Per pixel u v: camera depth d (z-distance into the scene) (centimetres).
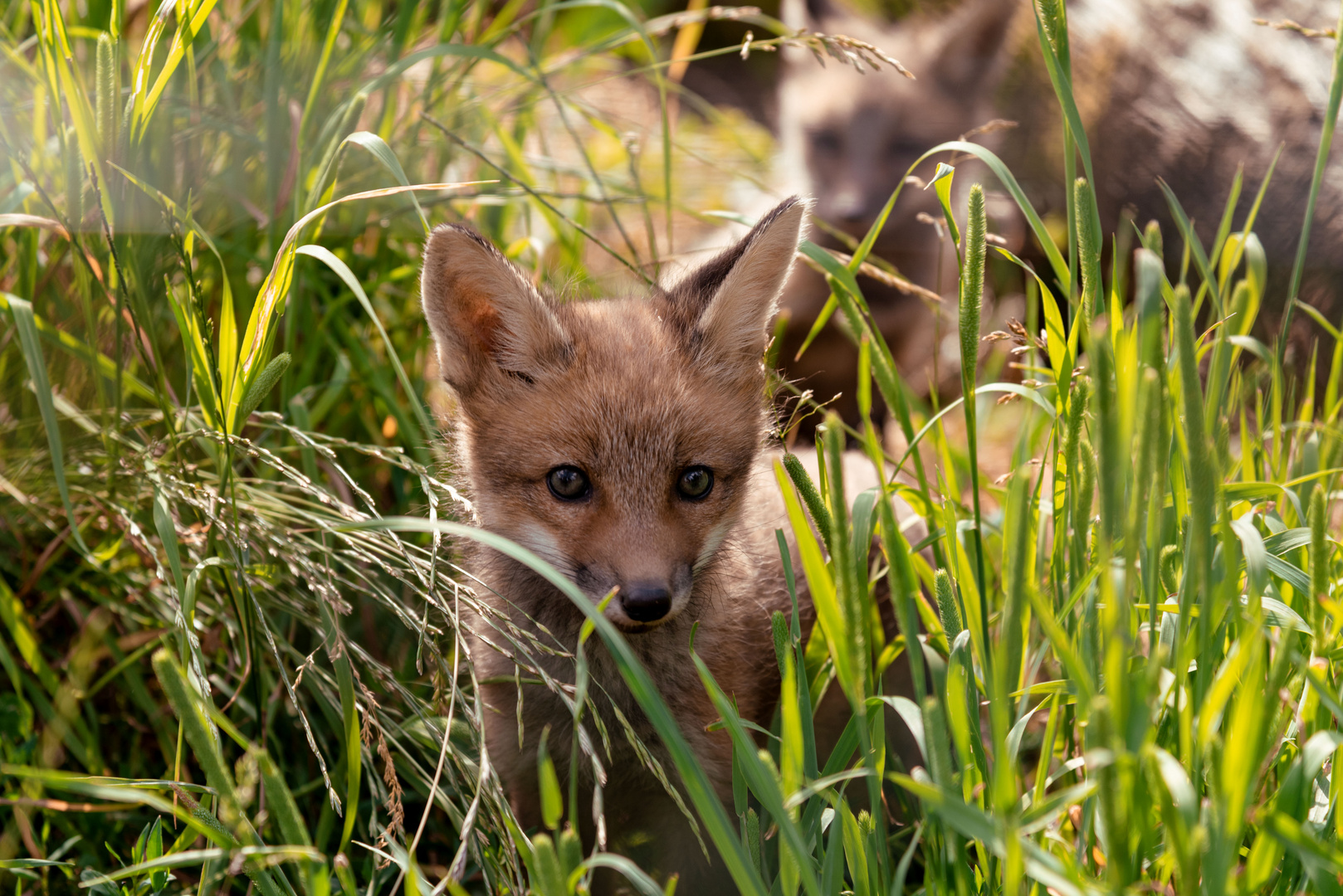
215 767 348
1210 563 374
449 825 650
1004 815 330
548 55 1090
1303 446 569
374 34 780
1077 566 480
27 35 790
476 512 558
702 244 1212
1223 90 1098
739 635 633
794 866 411
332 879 570
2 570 682
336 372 729
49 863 501
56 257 670
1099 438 351
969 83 1368
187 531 609
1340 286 900
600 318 639
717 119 918
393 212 771
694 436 586
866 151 1341
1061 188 1257
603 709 590
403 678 670
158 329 704
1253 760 324
